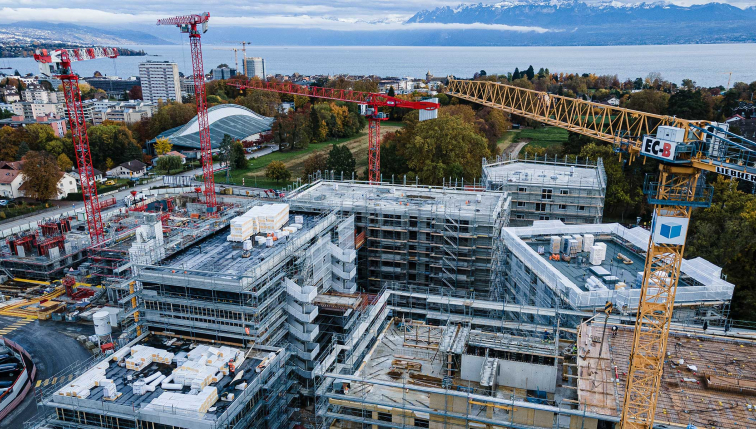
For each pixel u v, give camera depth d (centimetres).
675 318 9469
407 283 13825
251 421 8225
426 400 7469
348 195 14738
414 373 8081
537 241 12531
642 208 19312
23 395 10712
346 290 12106
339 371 7981
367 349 9238
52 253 16150
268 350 9181
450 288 13462
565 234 12575
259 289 9056
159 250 10256
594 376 7300
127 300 11256
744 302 12338
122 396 7769
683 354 7938
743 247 13725
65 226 17712
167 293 9444
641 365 6781
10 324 13712
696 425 6481
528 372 7306
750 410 6750
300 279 10319
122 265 14225
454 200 14350
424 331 9431
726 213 14912
